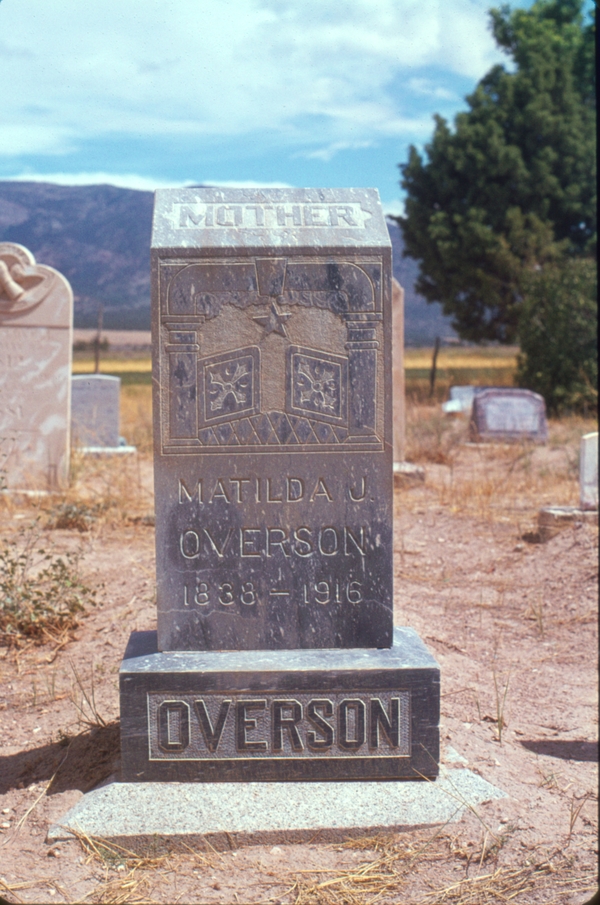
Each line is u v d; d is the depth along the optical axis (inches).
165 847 113.7
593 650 198.1
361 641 132.2
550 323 677.3
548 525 285.0
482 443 506.0
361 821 117.4
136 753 123.9
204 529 129.2
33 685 167.2
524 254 922.1
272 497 129.5
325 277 127.7
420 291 1040.2
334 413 129.2
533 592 239.6
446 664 182.9
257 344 127.6
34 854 112.0
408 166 983.0
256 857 112.7
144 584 229.0
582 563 252.7
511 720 155.9
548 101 949.8
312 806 119.8
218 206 131.6
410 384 1010.7
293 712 125.3
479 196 943.0
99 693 161.6
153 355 127.0
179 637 130.0
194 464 128.3
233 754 125.1
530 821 119.4
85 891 105.0
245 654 129.3
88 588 203.9
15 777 132.2
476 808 121.6
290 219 130.3
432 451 468.4
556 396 676.1
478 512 331.3
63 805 122.5
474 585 247.3
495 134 929.5
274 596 130.6
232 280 126.8
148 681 123.2
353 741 126.1
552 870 109.1
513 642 203.3
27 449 349.4
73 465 364.2
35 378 349.1
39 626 195.8
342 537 130.7
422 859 111.9
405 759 126.6
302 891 105.8
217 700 124.4
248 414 128.3
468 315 986.1
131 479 356.5
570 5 1165.1
